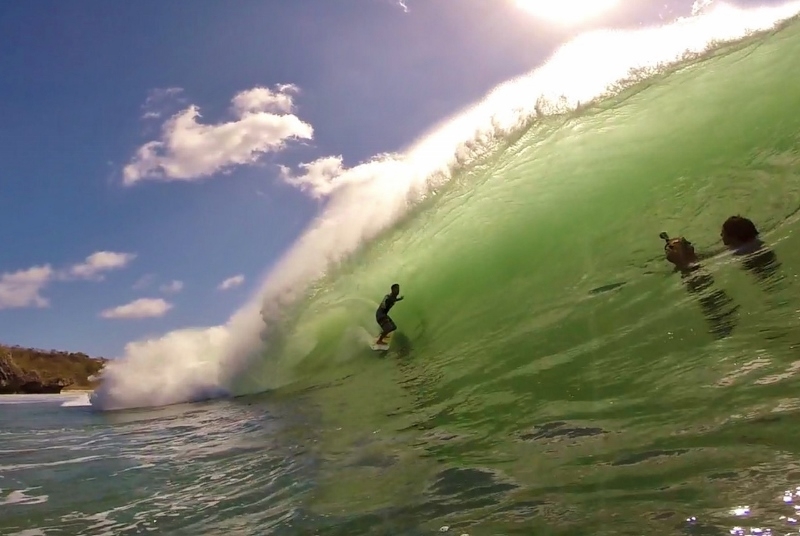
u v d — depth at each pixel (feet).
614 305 18.58
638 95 28.35
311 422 20.38
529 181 28.60
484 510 9.82
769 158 20.71
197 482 15.92
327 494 12.54
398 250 33.27
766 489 8.09
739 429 9.96
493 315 23.84
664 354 14.26
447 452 13.24
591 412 12.85
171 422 28.66
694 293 16.71
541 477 10.55
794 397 10.43
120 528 13.07
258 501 13.17
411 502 10.94
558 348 17.74
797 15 26.50
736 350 12.96
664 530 7.81
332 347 32.35
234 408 29.58
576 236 24.02
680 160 23.43
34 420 37.14
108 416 35.55
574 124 29.37
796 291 14.25
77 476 18.60
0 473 20.02
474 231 28.66
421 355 24.95
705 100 25.12
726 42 27.86
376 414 18.70
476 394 16.93
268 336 36.45
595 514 8.71
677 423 10.95
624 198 24.02
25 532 13.52
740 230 18.11
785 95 22.33
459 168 33.47
